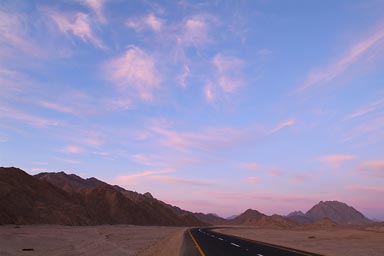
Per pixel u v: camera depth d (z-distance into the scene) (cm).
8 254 3559
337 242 5166
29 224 10125
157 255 3033
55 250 4041
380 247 4084
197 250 3183
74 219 12125
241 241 4491
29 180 12988
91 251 3869
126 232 8369
